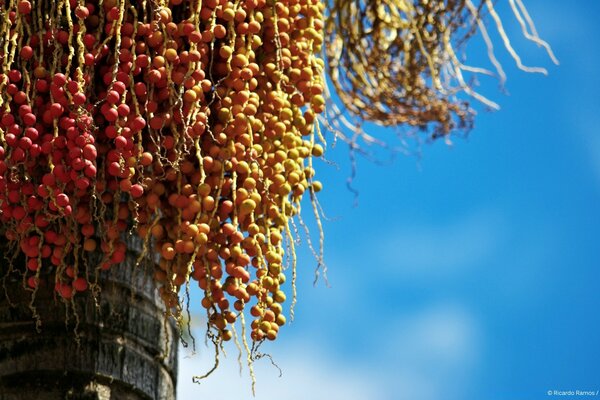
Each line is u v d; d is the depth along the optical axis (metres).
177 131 3.96
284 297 4.07
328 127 4.38
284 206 4.09
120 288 4.21
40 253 3.95
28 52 3.95
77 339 3.95
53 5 3.99
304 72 4.23
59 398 3.98
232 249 3.91
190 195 3.90
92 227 4.01
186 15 4.11
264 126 4.13
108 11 4.02
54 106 3.83
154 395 4.20
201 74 3.93
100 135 3.98
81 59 3.87
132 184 3.99
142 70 3.98
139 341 4.22
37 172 4.04
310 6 4.35
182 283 3.95
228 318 3.93
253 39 4.11
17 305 4.12
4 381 4.00
